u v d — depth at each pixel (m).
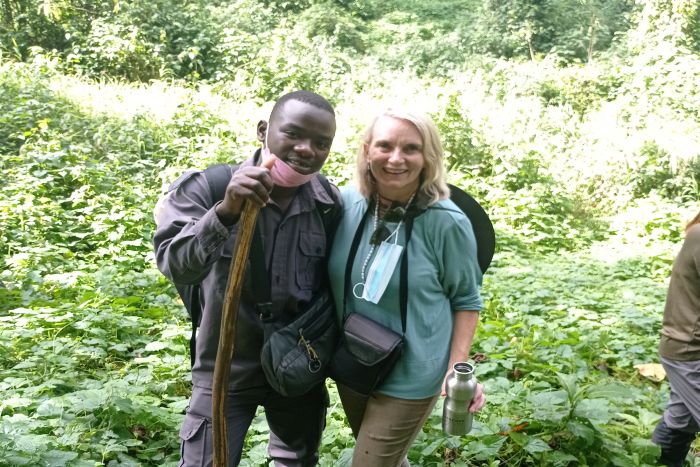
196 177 2.33
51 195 8.04
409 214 2.46
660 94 14.79
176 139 10.27
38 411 3.40
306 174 2.24
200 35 17.02
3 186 7.97
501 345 5.24
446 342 2.57
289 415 2.63
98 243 7.19
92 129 10.09
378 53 20.14
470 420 2.49
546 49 22.33
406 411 2.51
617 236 10.35
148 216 7.77
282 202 2.37
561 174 11.91
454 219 2.47
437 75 18.73
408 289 2.46
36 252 6.43
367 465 2.56
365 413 2.60
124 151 9.74
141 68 15.88
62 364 4.29
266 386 2.47
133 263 6.82
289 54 15.46
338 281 2.52
